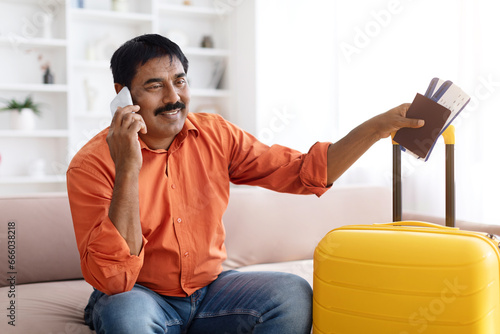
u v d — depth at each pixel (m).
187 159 1.41
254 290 1.34
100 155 1.30
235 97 4.39
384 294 1.12
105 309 1.19
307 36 3.71
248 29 4.10
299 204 2.15
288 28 3.88
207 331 1.37
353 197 2.26
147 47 1.31
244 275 1.41
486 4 2.53
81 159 1.30
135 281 1.24
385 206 2.31
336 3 3.43
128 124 1.17
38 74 4.17
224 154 1.48
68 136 4.07
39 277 1.79
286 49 3.89
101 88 4.34
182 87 1.35
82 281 1.83
